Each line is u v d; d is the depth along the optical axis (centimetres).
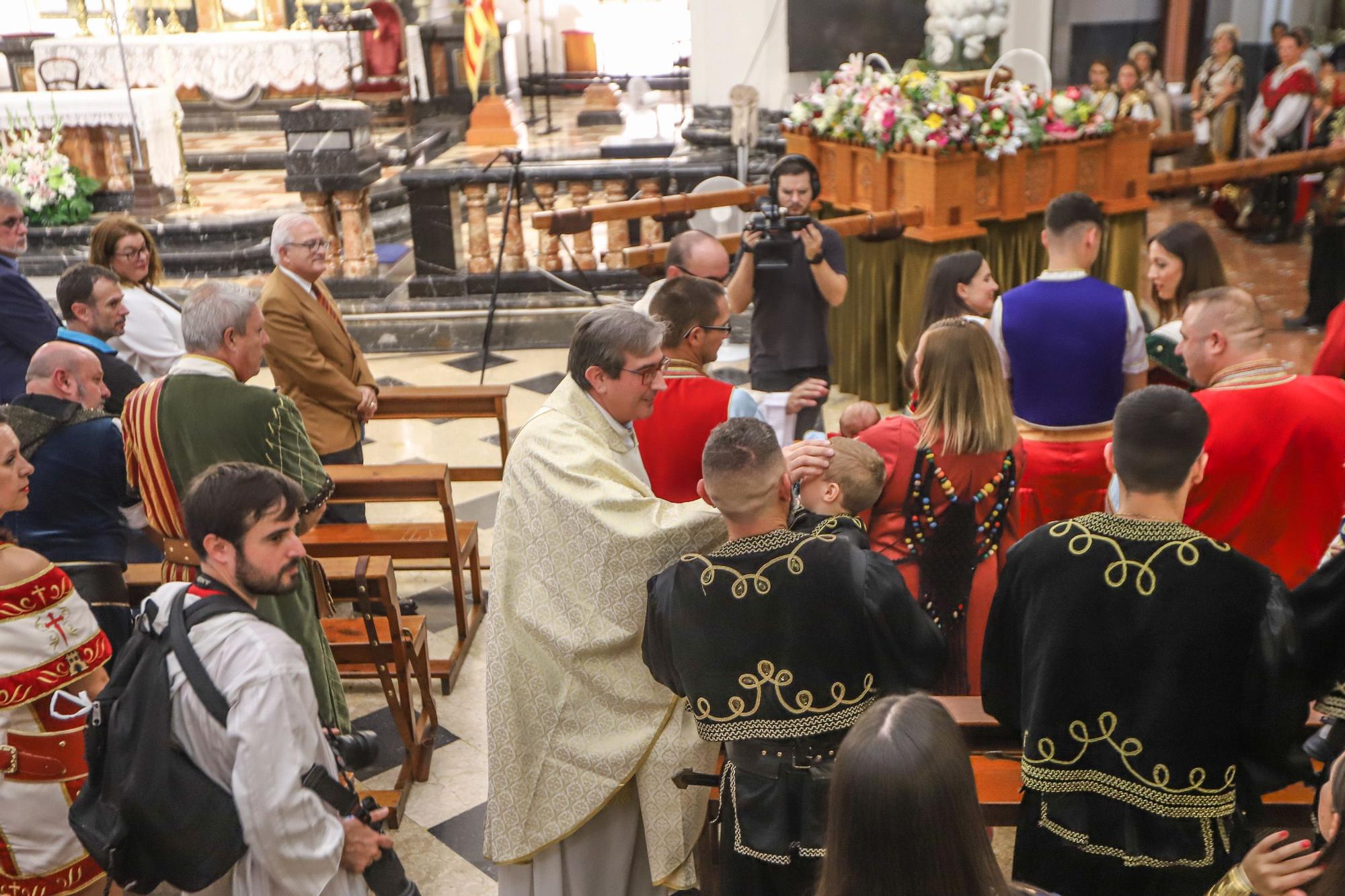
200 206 1052
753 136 806
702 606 204
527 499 243
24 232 446
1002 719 215
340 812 210
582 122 1373
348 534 415
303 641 276
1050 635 193
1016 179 607
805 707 201
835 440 264
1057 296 384
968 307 406
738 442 202
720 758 248
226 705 196
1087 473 389
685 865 245
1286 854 165
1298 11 1152
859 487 258
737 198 627
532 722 247
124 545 337
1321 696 203
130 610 326
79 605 264
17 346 434
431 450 619
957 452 274
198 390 290
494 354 795
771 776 204
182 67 1333
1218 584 183
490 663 249
